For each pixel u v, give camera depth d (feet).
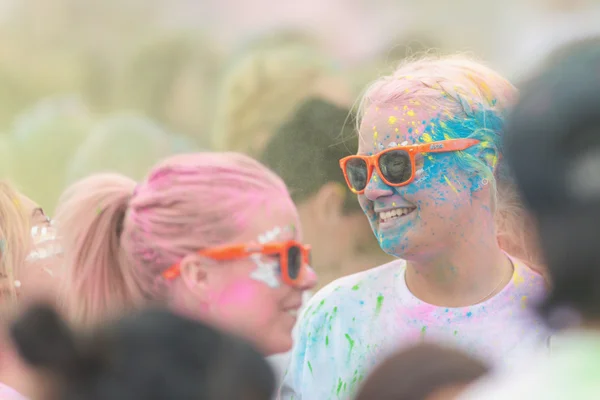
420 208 18.95
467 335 19.22
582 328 10.95
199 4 54.19
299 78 31.55
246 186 17.40
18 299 19.88
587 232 10.46
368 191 19.36
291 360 21.25
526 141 10.98
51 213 41.01
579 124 10.54
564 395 10.59
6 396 16.83
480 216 19.27
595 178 10.41
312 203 26.40
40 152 42.24
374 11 49.26
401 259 21.12
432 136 18.83
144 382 9.91
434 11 51.06
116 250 18.02
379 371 11.92
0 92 53.62
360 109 20.67
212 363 10.12
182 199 17.11
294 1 49.47
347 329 20.49
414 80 19.40
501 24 50.26
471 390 11.44
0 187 20.97
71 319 17.71
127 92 49.14
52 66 54.65
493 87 19.45
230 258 17.03
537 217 11.07
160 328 10.27
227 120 32.48
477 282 19.45
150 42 50.11
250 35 47.26
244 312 17.03
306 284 17.78
